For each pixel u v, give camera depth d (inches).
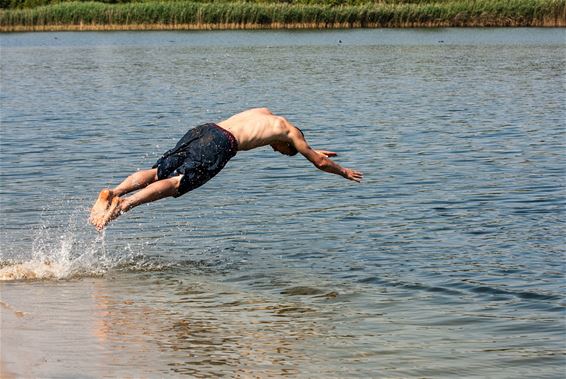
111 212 324.2
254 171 646.5
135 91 1291.8
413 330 308.7
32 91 1302.9
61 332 299.4
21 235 461.7
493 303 342.3
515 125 872.9
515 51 1993.1
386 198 549.0
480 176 617.6
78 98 1198.9
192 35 2792.8
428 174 628.4
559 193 555.5
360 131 856.3
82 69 1736.0
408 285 367.2
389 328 311.3
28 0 3321.9
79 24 3048.7
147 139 823.7
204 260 412.5
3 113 1031.0
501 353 284.8
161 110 1052.5
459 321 319.3
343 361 274.8
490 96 1143.0
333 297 350.9
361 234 459.2
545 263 400.5
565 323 317.1
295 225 481.1
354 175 363.3
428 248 429.4
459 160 684.7
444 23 2896.2
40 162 697.6
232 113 1020.5
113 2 3265.3
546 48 2069.4
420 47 2193.7
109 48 2349.9
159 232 469.1
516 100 1091.9
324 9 2910.9
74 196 570.9
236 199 552.1
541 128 847.7
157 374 259.1
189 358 274.5
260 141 350.0
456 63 1724.9
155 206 531.8
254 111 358.3
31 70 1728.6
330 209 520.4
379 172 639.8
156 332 302.0
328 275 384.2
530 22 2839.6
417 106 1050.7
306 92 1243.2
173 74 1589.6
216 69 1684.3
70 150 756.6
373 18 2915.8
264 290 361.4
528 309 334.6
